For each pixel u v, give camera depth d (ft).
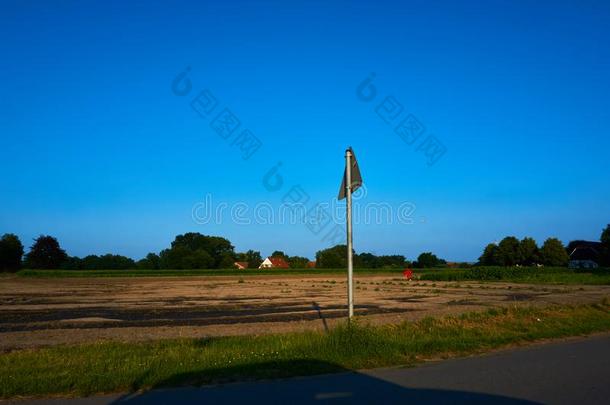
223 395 26.18
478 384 28.22
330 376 30.48
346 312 78.43
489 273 211.20
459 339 42.73
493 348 40.70
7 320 69.77
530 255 370.73
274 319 69.05
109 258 433.89
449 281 201.87
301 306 91.20
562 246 366.63
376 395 25.91
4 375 30.27
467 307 82.99
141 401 25.18
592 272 223.92
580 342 43.98
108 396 26.37
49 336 52.13
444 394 26.03
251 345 40.52
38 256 378.32
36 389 27.20
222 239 449.89
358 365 33.40
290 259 467.11
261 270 313.12
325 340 38.14
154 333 53.93
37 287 166.09
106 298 114.62
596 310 64.69
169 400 25.31
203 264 407.23
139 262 455.63
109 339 48.93
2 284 186.09
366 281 206.80
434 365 33.73
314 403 24.54
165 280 228.02
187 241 445.37
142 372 30.60
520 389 27.07
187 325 62.28
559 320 55.16
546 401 24.71
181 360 34.30
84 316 75.31
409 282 194.08
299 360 34.06
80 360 35.01
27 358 35.83
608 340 45.14
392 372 31.53
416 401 24.71
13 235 356.38
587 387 27.53
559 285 154.30
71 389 27.55
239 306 92.22
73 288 159.74
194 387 27.96
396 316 68.59
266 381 29.25
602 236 340.80
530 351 39.34
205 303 99.76
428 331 47.16
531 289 135.85
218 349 38.88
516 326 50.78
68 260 411.75
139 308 88.74
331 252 393.70
